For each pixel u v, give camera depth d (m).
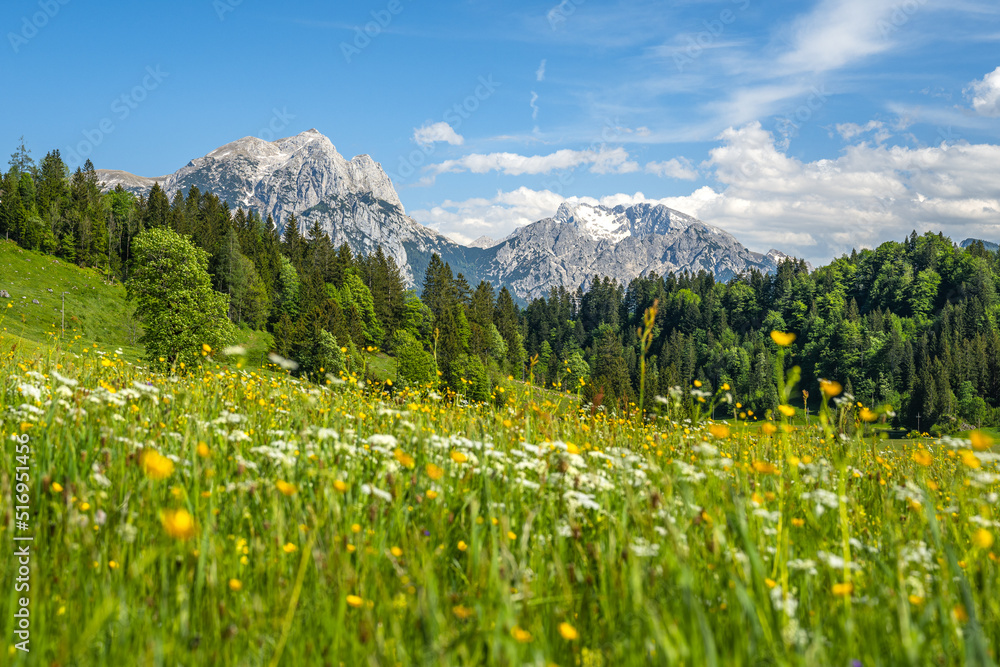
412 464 3.05
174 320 36.06
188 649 1.94
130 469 3.08
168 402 4.79
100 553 2.36
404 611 2.14
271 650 1.97
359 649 1.86
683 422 5.77
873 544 3.26
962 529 3.41
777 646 1.91
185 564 2.26
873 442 4.77
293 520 2.76
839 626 2.15
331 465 3.35
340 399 6.01
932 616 2.17
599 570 2.48
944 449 5.39
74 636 1.90
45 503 2.74
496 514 3.03
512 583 2.40
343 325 67.81
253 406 5.49
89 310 71.38
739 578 2.22
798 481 3.64
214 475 3.11
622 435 5.67
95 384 5.51
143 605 2.16
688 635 1.84
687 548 2.53
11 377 5.17
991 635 2.15
